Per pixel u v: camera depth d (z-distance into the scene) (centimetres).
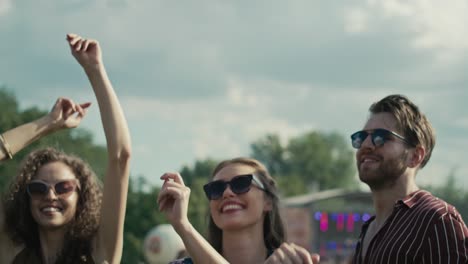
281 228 586
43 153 588
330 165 14125
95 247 575
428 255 543
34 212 574
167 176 464
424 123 592
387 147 581
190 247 431
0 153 553
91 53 570
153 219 6469
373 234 590
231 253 570
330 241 4194
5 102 6944
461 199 4147
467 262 540
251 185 573
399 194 583
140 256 6147
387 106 590
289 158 14162
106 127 564
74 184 579
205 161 11700
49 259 576
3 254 576
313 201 4203
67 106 573
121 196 566
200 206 5812
